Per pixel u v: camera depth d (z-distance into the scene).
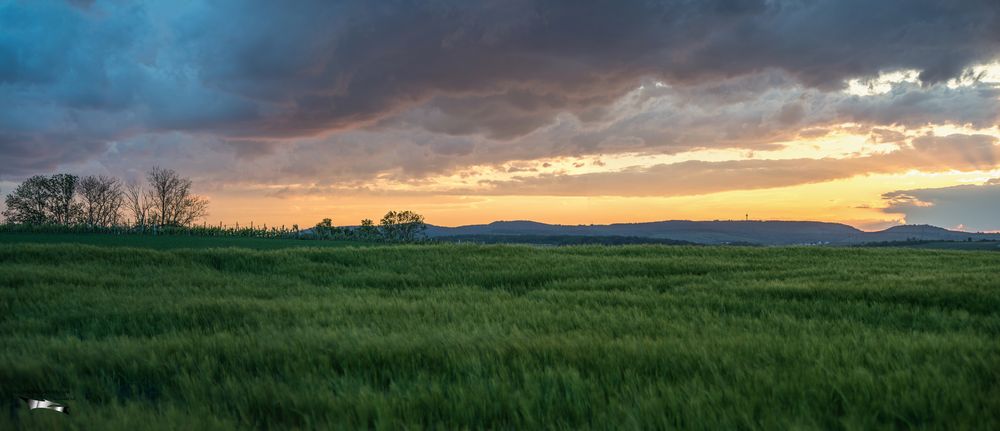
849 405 4.28
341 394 4.77
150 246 36.72
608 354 6.05
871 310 10.48
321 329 8.18
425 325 8.66
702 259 24.84
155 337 7.84
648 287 15.30
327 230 60.16
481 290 15.89
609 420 4.07
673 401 4.35
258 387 5.02
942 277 15.34
